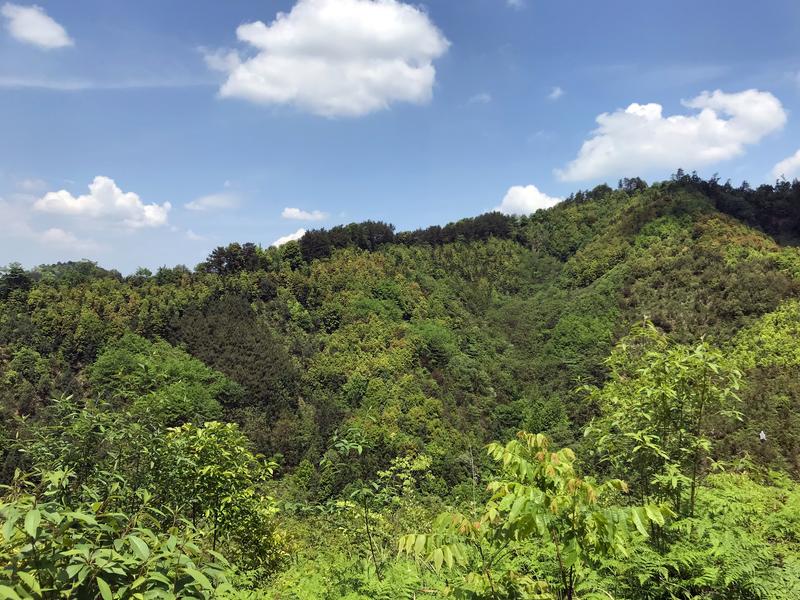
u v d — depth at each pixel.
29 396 33.53
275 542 7.48
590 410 33.12
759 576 3.26
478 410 45.88
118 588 1.88
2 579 1.80
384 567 4.94
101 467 4.89
